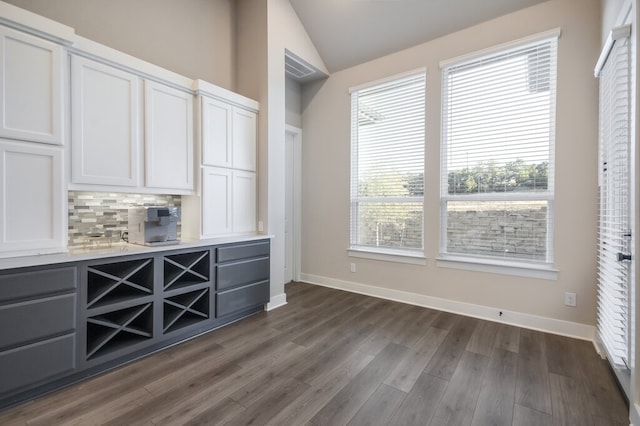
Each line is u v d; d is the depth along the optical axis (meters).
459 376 2.07
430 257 3.41
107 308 2.10
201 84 2.84
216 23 3.48
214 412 1.69
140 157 2.50
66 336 1.89
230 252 2.92
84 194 2.50
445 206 3.34
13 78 1.83
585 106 2.58
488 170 3.06
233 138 3.16
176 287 2.54
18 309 1.71
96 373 2.07
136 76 2.47
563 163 2.68
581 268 2.62
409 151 3.59
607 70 2.12
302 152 4.53
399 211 3.68
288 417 1.66
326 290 4.10
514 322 2.92
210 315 2.77
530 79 2.84
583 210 2.60
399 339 2.63
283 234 3.58
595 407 1.75
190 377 2.04
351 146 4.05
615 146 1.95
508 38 2.91
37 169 1.93
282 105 3.54
